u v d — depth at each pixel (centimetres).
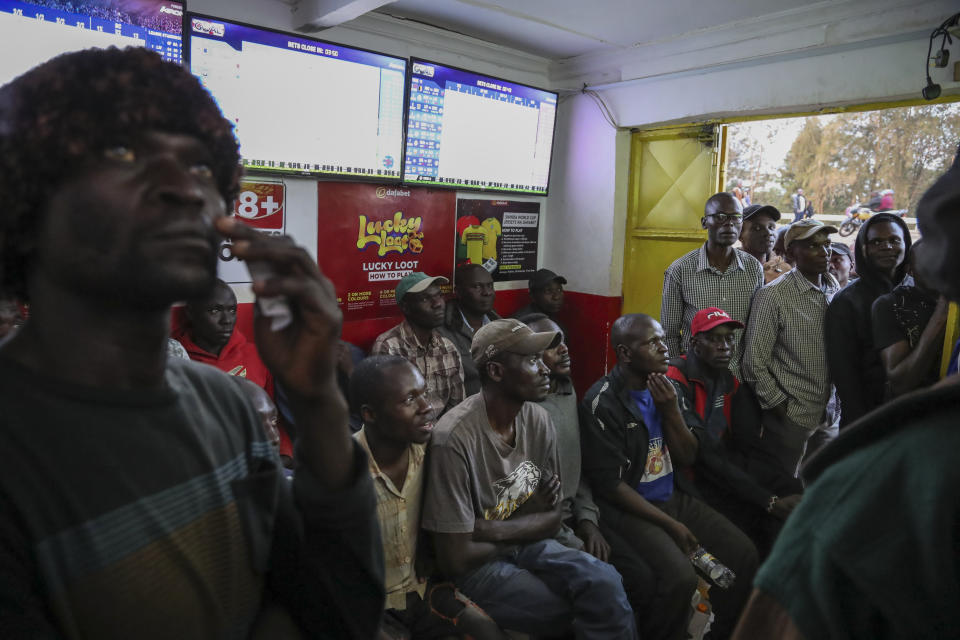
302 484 55
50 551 40
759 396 278
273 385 271
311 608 59
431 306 301
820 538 51
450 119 345
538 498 193
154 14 232
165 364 49
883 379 247
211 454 51
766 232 345
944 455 46
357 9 255
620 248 402
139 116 42
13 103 42
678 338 321
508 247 409
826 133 766
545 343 179
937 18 256
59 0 212
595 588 171
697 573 211
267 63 268
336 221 317
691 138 363
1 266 45
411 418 159
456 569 166
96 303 43
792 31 301
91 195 41
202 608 48
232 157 52
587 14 312
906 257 253
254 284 46
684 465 236
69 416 42
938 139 688
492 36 354
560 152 421
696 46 338
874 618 48
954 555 45
